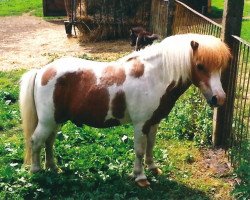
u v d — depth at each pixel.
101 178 2.76
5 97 4.43
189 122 3.51
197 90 3.78
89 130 3.49
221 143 3.23
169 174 2.89
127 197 2.62
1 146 3.29
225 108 3.12
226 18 2.90
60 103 2.58
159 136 3.47
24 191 2.63
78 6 7.88
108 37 7.41
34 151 2.72
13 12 10.39
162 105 2.51
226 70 2.99
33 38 7.69
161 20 6.10
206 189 2.71
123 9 7.41
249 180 2.53
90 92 2.52
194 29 3.97
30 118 2.65
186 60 2.34
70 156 3.10
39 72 2.61
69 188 2.68
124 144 3.28
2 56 6.42
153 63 2.48
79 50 6.71
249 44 2.60
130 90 2.48
